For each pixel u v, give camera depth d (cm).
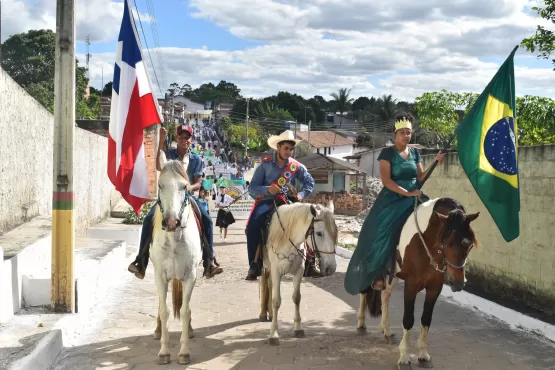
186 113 10469
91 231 1379
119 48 681
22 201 941
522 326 721
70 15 673
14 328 605
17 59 3422
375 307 646
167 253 569
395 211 597
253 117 9044
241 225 2288
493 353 617
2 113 838
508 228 608
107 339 650
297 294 665
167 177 549
